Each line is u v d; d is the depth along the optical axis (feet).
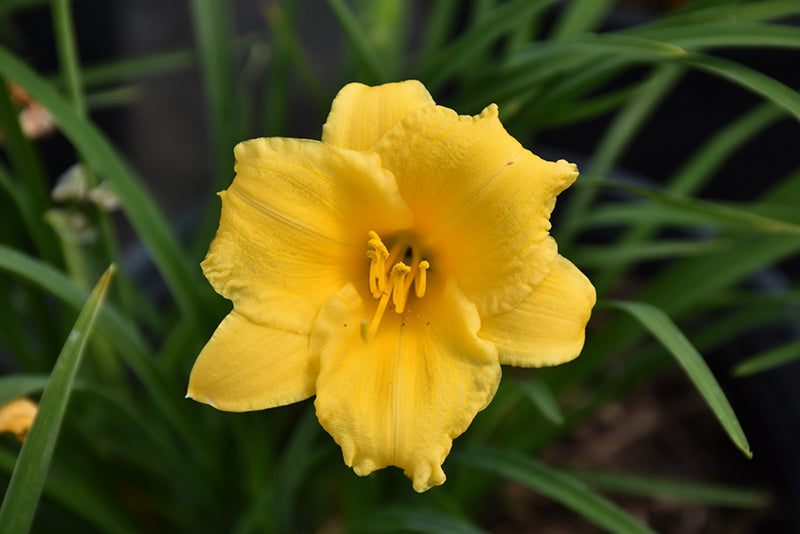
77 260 0.89
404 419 0.61
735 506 1.04
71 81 0.75
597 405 0.93
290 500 0.86
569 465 1.02
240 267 0.61
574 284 0.61
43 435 0.56
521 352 0.61
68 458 0.78
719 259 0.89
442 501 0.79
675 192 0.96
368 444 0.61
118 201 0.80
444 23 1.03
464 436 0.88
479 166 0.60
